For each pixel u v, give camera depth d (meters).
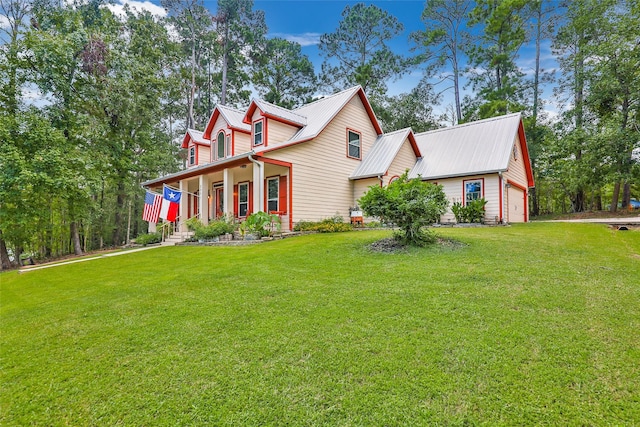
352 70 30.19
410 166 16.59
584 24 19.47
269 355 3.15
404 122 28.45
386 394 2.48
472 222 13.52
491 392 2.44
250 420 2.30
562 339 3.13
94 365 3.21
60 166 13.83
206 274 6.57
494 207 13.74
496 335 3.25
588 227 10.84
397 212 7.65
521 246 7.42
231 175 13.09
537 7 23.53
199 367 3.03
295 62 30.91
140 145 20.31
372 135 17.27
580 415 2.18
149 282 6.35
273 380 2.74
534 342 3.09
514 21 23.41
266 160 11.91
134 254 11.01
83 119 16.05
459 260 6.30
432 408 2.31
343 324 3.72
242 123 15.77
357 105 16.48
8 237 15.24
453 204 14.32
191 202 18.77
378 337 3.36
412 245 7.74
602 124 18.08
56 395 2.75
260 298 4.82
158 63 22.31
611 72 17.30
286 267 6.68
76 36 15.76
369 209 8.08
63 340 3.86
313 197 13.78
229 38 29.19
